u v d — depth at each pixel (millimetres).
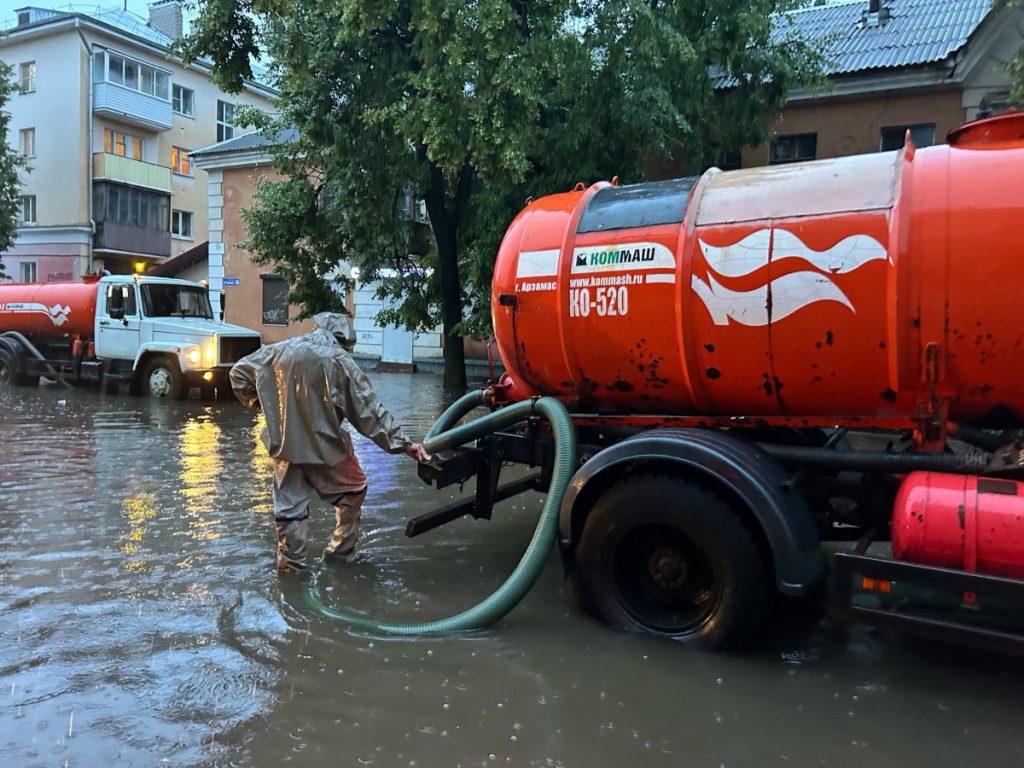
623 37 11148
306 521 4832
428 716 3062
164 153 32125
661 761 2770
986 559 2939
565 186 11922
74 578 4594
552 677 3395
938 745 2898
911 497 3133
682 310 3783
